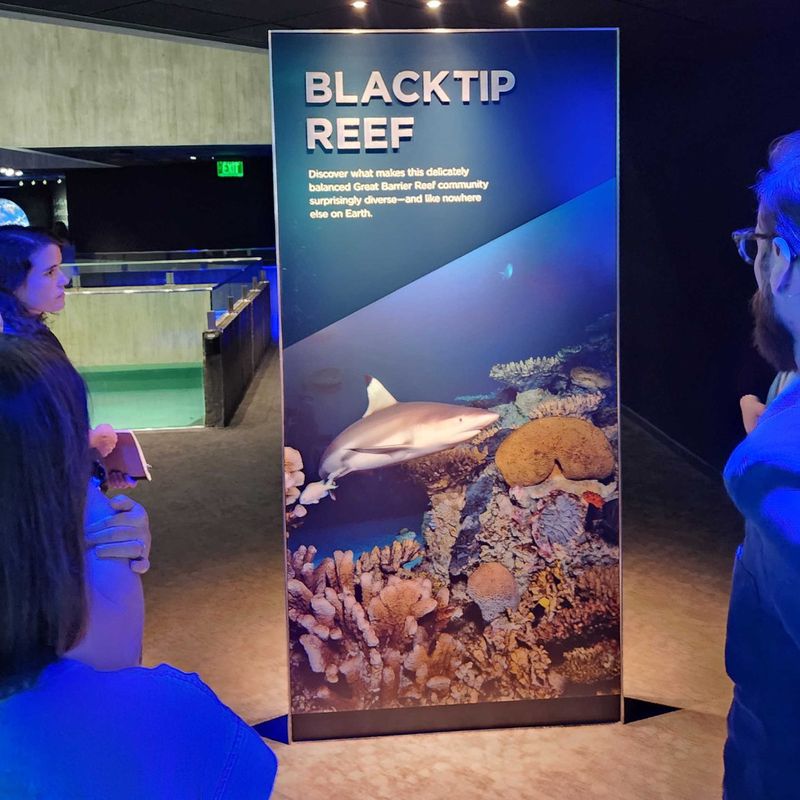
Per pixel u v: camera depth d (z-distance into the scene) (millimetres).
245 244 26438
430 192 2939
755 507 1228
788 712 1259
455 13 5219
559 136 2941
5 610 714
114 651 1161
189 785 728
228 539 5699
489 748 3193
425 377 3037
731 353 6332
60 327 12930
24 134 19984
